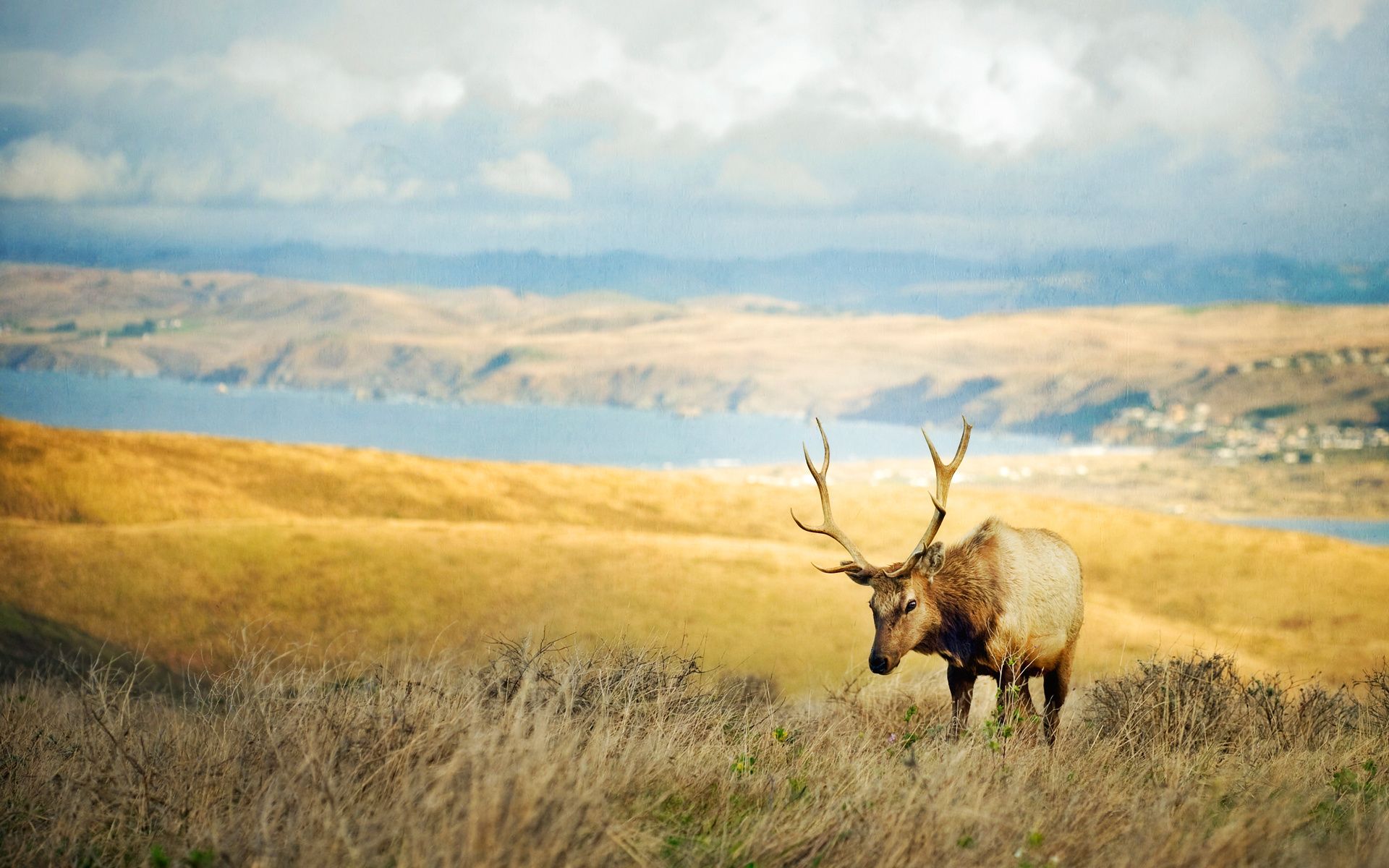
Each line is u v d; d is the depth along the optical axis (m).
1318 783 26.48
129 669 68.50
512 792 17.92
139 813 21.08
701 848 19.77
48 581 159.25
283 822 19.38
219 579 164.12
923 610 34.91
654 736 25.33
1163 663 36.84
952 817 19.59
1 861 20.08
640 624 153.25
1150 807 22.33
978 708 40.28
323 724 22.69
